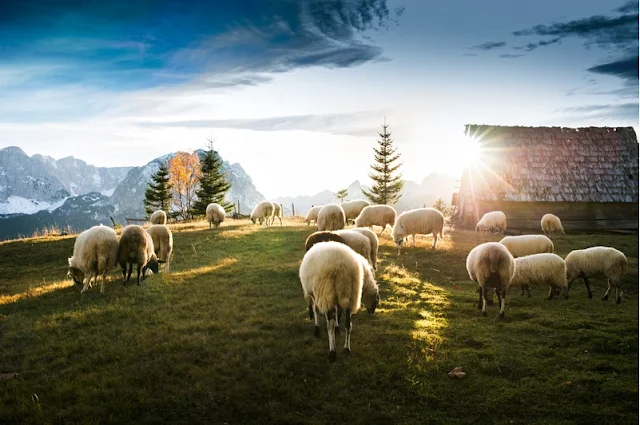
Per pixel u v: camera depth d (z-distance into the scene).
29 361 7.90
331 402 6.53
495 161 33.06
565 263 13.09
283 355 7.93
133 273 15.16
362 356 7.88
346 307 7.86
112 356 7.95
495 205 31.84
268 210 31.25
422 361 7.73
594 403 6.41
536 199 31.44
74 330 9.40
